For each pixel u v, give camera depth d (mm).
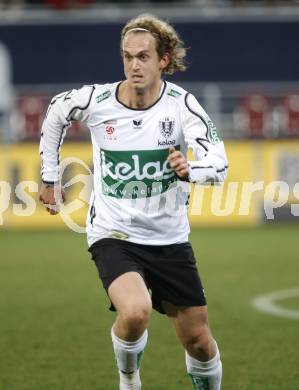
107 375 25312
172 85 19719
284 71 83938
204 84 82562
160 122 19422
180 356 27828
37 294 39750
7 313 35281
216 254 51781
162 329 32250
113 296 18688
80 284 42375
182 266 19578
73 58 83625
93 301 37938
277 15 83688
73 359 27344
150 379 24922
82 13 84562
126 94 19500
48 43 83438
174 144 19594
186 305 19516
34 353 28188
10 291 40531
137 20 19516
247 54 83750
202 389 20219
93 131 19906
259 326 32625
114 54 83812
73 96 19859
